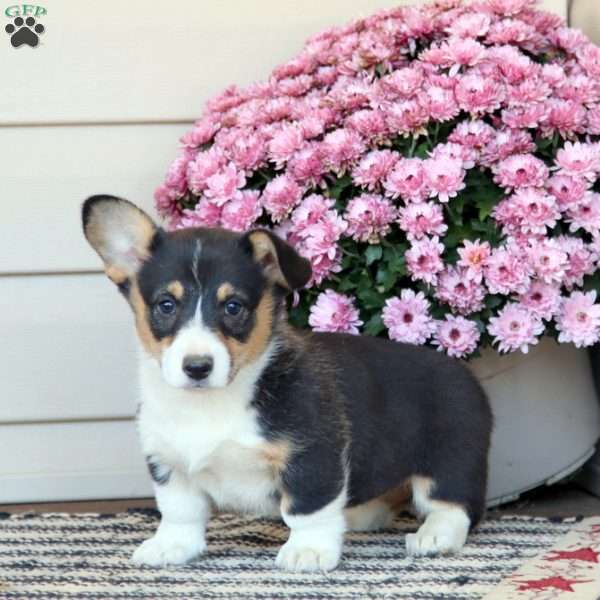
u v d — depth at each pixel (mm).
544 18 4402
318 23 4918
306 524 3514
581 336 4020
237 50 4887
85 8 4785
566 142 4082
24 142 4789
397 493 4062
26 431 4863
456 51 4117
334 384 3613
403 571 3496
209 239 3488
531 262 3963
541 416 4516
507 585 3291
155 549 3631
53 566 3645
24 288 4824
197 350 3250
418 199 3967
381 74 4340
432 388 3854
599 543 3762
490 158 4027
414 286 4160
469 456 3834
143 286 3486
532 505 4590
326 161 4082
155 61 4836
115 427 4898
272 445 3461
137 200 4875
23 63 4770
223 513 4254
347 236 4074
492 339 4156
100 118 4824
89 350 4855
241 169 4215
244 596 3277
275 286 3549
